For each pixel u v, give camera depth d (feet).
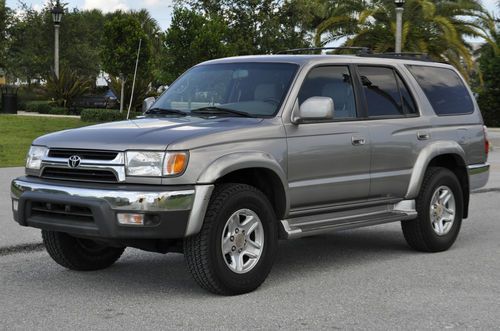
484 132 28.30
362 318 17.51
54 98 131.03
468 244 27.48
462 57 89.97
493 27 94.84
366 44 92.58
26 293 19.67
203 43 87.66
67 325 16.76
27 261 23.67
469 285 20.90
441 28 90.68
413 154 24.82
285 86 21.45
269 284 20.86
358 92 23.44
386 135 23.75
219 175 18.56
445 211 26.13
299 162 20.90
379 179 23.52
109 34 96.99
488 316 17.79
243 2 103.40
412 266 23.49
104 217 17.90
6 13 149.69
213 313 17.79
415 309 18.34
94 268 22.45
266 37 102.37
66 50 171.53
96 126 20.51
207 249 18.58
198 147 18.52
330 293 19.88
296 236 20.84
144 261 23.93
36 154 19.99
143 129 19.39
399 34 76.48
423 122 25.35
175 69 89.51
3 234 27.22
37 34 169.48
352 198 22.82
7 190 39.09
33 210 19.51
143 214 17.72
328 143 21.72
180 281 21.16
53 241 21.52
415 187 24.72
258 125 20.17
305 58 22.49
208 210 18.70
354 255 25.30
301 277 21.81
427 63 27.02
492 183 47.03
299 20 104.63
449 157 27.20
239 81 22.29
